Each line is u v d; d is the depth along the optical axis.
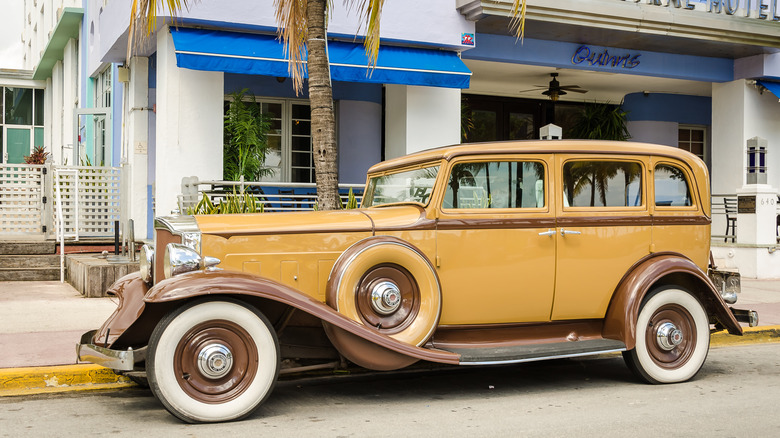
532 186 5.73
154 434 4.43
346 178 14.54
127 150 14.39
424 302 5.29
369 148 14.77
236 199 9.82
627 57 14.61
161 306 5.03
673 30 13.45
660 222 6.01
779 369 6.62
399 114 13.03
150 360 4.57
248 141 12.46
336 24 11.59
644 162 6.01
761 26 14.09
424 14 12.23
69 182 12.88
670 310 5.95
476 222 5.54
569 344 5.66
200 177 11.36
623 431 4.51
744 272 13.59
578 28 12.98
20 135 27.33
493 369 6.75
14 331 7.36
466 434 4.45
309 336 5.45
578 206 5.81
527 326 5.77
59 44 22.08
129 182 13.62
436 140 13.02
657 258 5.92
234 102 12.66
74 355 6.30
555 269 5.71
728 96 15.77
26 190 12.59
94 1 17.25
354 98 14.59
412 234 5.44
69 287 10.88
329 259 5.35
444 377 6.38
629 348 5.69
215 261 5.02
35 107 27.55
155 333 4.59
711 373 6.44
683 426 4.62
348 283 5.11
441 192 5.51
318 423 4.72
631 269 5.91
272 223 5.32
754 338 8.27
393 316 5.25
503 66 14.67
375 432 4.49
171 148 11.18
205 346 4.67
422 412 5.04
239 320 4.72
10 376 5.72
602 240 5.82
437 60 12.24
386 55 11.90
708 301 6.10
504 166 5.67
